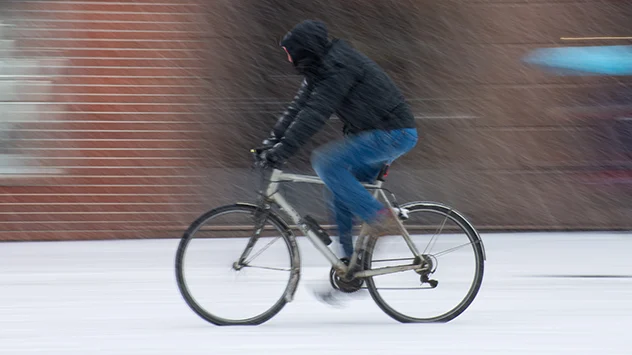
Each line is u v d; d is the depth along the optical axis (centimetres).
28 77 3303
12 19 3275
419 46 3425
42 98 3312
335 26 3406
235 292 2209
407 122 2141
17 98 3306
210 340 2077
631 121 3425
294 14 3375
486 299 2500
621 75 3419
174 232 3397
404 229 2222
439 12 3412
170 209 3388
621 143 3441
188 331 2161
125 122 3347
